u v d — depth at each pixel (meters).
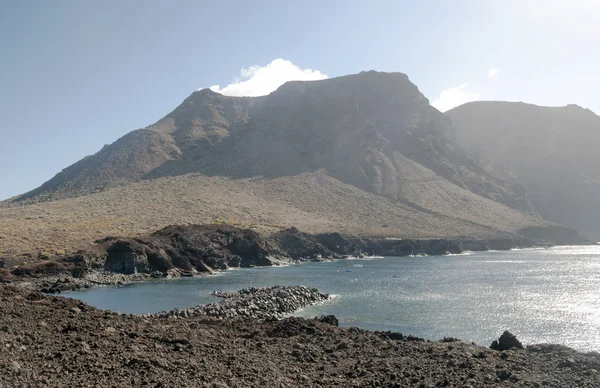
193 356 14.48
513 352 19.55
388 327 34.97
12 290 21.17
